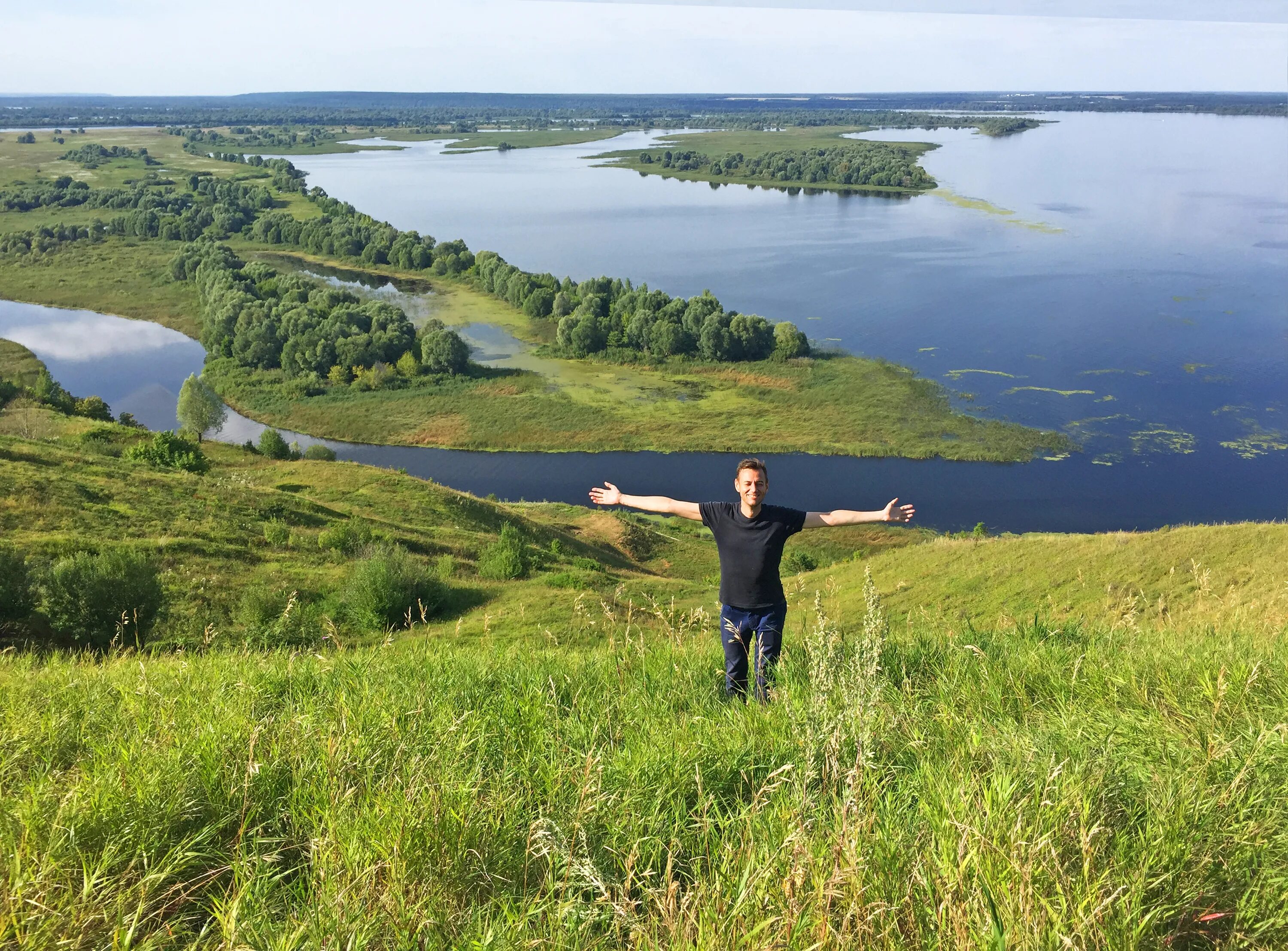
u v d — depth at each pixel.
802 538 68.88
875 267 168.50
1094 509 73.81
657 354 119.81
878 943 2.63
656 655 6.46
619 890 3.00
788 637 6.88
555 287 146.75
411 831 3.30
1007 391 101.38
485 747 4.41
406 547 42.22
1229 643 5.93
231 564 33.22
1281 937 2.76
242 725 4.49
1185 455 83.62
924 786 3.76
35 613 21.23
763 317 134.88
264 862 3.32
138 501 38.31
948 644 6.53
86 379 114.19
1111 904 2.70
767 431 94.12
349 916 2.87
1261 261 161.12
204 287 145.12
